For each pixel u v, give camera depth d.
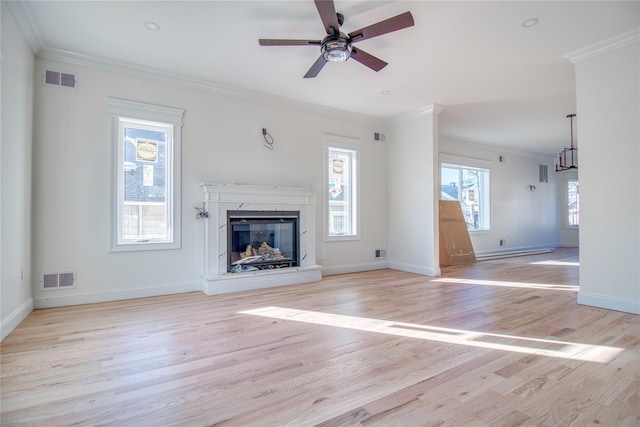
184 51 3.25
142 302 3.40
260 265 4.29
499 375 1.84
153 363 2.00
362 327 2.65
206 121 4.04
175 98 3.85
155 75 3.70
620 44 2.96
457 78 3.91
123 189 3.61
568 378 1.80
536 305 3.28
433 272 4.91
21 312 2.77
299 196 4.53
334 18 2.29
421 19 2.70
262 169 4.45
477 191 7.46
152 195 3.76
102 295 3.42
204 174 4.02
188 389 1.70
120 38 3.00
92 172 3.38
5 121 2.42
